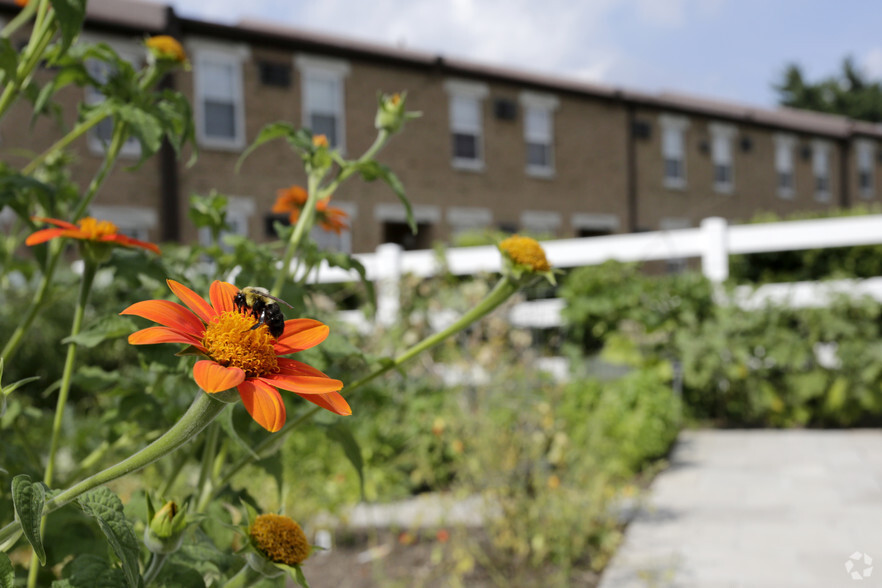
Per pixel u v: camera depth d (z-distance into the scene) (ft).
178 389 4.48
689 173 61.72
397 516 12.54
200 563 3.06
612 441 14.03
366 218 43.75
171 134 4.30
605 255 22.21
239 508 3.80
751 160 67.05
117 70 4.33
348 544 11.28
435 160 46.91
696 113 61.62
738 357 19.93
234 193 38.50
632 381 17.25
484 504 10.29
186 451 4.25
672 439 17.54
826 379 19.86
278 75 40.57
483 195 49.16
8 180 4.16
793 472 15.10
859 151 76.48
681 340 20.24
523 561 9.48
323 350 3.64
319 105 42.42
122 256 3.93
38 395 16.80
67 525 3.64
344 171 4.31
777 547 10.47
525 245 4.19
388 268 21.35
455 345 15.17
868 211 36.83
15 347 4.23
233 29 38.40
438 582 9.72
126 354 15.33
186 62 5.00
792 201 70.49
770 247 20.95
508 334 15.96
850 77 127.75
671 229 59.93
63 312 17.20
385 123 4.41
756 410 20.16
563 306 21.29
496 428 11.28
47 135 31.81
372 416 13.75
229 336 2.25
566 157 53.83
